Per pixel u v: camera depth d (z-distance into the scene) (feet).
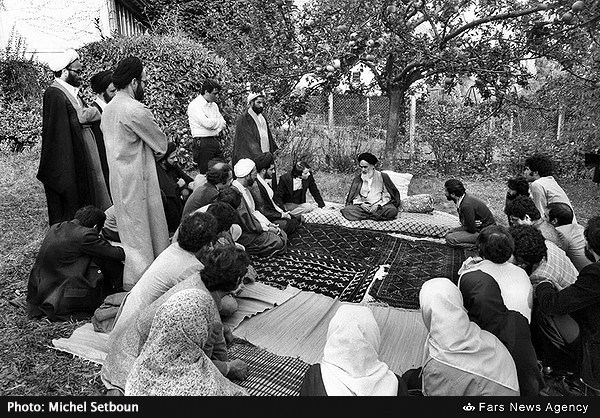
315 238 20.12
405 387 8.73
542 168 18.17
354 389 7.93
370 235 20.56
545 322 11.38
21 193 25.70
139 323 10.06
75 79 17.42
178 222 18.16
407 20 17.54
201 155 25.05
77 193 17.04
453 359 9.09
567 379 11.30
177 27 37.81
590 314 10.29
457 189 19.30
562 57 15.38
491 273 11.07
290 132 34.53
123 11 43.19
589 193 30.35
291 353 12.08
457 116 34.76
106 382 10.46
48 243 13.51
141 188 14.39
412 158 35.99
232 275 10.01
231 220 13.55
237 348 12.09
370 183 22.70
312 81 17.02
